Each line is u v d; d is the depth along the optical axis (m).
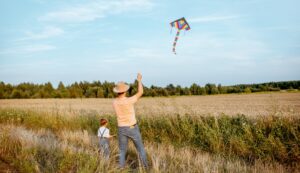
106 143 8.77
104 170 6.66
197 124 11.46
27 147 8.62
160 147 9.73
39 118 18.52
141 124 13.04
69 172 6.88
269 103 34.59
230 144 9.50
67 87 89.50
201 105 33.81
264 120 10.96
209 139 9.98
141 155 7.32
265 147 8.79
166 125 12.20
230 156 8.83
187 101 45.88
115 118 14.66
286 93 70.06
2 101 66.69
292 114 11.88
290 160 8.27
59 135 13.01
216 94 81.25
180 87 80.06
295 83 95.88
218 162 7.54
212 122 11.23
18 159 7.78
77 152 8.15
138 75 7.37
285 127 9.80
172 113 13.95
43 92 86.31
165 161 7.47
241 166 7.29
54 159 7.63
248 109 24.81
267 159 8.34
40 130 15.16
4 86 91.25
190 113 14.32
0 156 8.55
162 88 67.00
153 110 15.49
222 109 25.17
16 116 20.38
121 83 7.41
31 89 95.06
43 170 6.96
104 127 8.92
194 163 7.29
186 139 10.85
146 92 65.75
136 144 7.38
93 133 13.81
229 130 10.30
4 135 10.13
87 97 82.69
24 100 71.38
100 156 7.39
